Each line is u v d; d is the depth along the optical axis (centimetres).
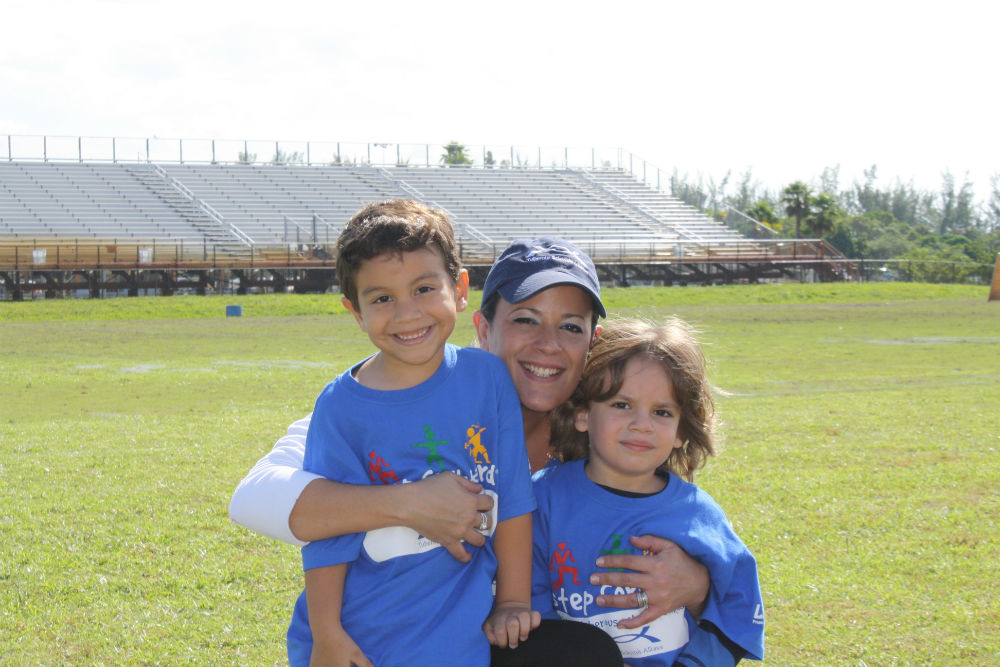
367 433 283
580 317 328
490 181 5953
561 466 327
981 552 637
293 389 1482
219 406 1310
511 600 292
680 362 303
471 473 288
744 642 307
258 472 292
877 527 693
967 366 1847
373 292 276
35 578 587
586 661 276
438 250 281
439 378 287
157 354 2027
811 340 2389
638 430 301
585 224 5422
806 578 587
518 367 328
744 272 4972
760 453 948
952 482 826
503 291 327
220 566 609
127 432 1080
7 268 3559
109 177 4988
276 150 5484
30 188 4681
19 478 841
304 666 301
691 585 299
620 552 303
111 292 4047
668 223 5697
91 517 716
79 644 495
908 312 3341
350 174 5650
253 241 4538
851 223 11556
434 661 277
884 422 1138
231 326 2753
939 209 14188
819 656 481
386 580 283
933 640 500
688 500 312
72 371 1714
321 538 277
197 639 500
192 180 5144
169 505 750
